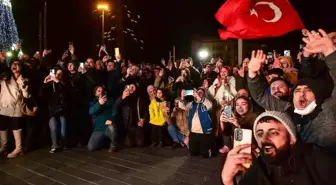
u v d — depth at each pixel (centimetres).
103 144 635
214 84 650
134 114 654
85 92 704
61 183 451
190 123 571
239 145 160
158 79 832
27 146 620
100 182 453
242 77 588
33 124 631
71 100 643
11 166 527
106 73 795
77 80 704
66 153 604
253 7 394
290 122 151
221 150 581
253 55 263
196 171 495
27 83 587
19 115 578
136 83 758
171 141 662
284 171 148
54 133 610
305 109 204
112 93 755
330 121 188
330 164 142
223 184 162
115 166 524
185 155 584
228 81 618
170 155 586
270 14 390
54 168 516
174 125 643
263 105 276
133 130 646
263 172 151
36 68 722
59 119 624
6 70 649
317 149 149
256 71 264
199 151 575
